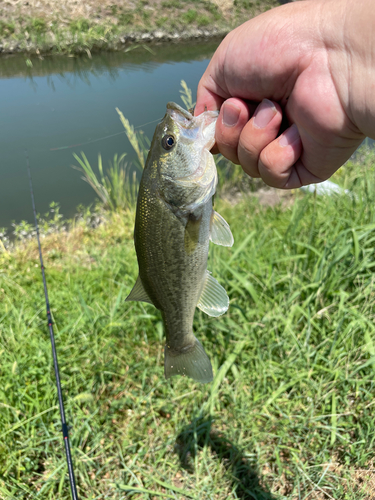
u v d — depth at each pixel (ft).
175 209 0.73
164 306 0.80
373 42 0.48
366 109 0.51
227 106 0.64
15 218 2.69
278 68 0.57
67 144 3.41
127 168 3.17
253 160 0.66
